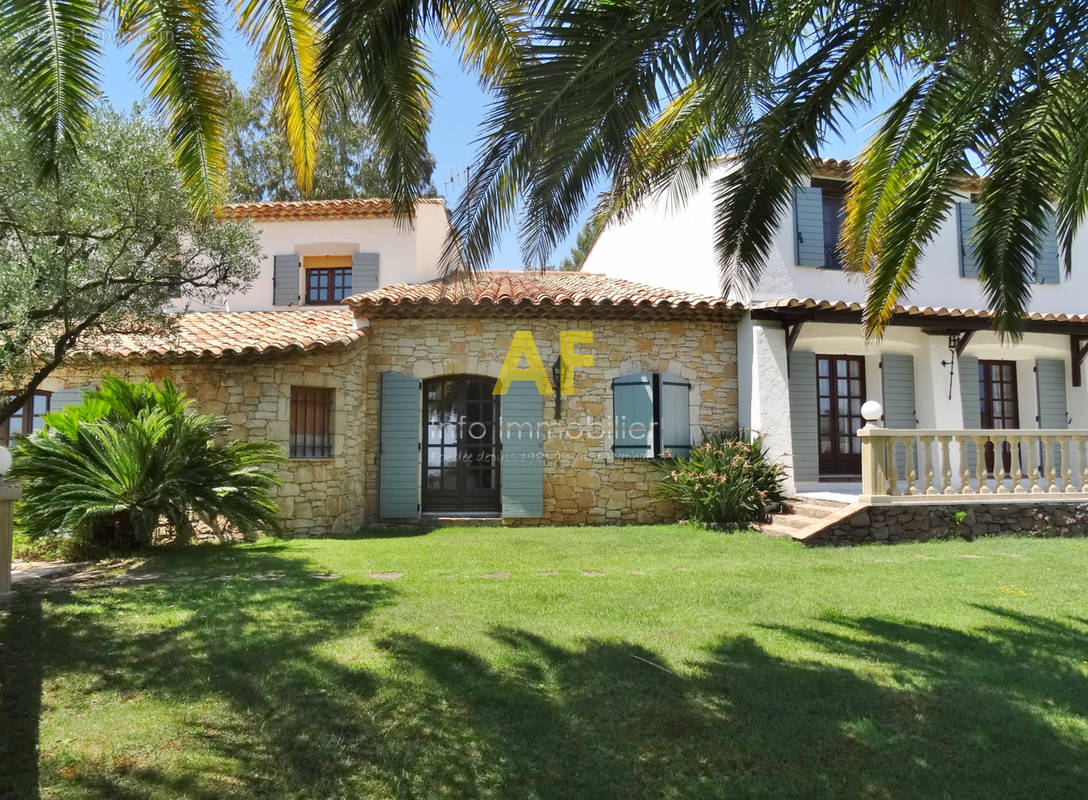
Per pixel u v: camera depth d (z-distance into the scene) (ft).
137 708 10.66
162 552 24.32
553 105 11.34
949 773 8.95
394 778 8.74
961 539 28.45
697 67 11.86
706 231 36.42
